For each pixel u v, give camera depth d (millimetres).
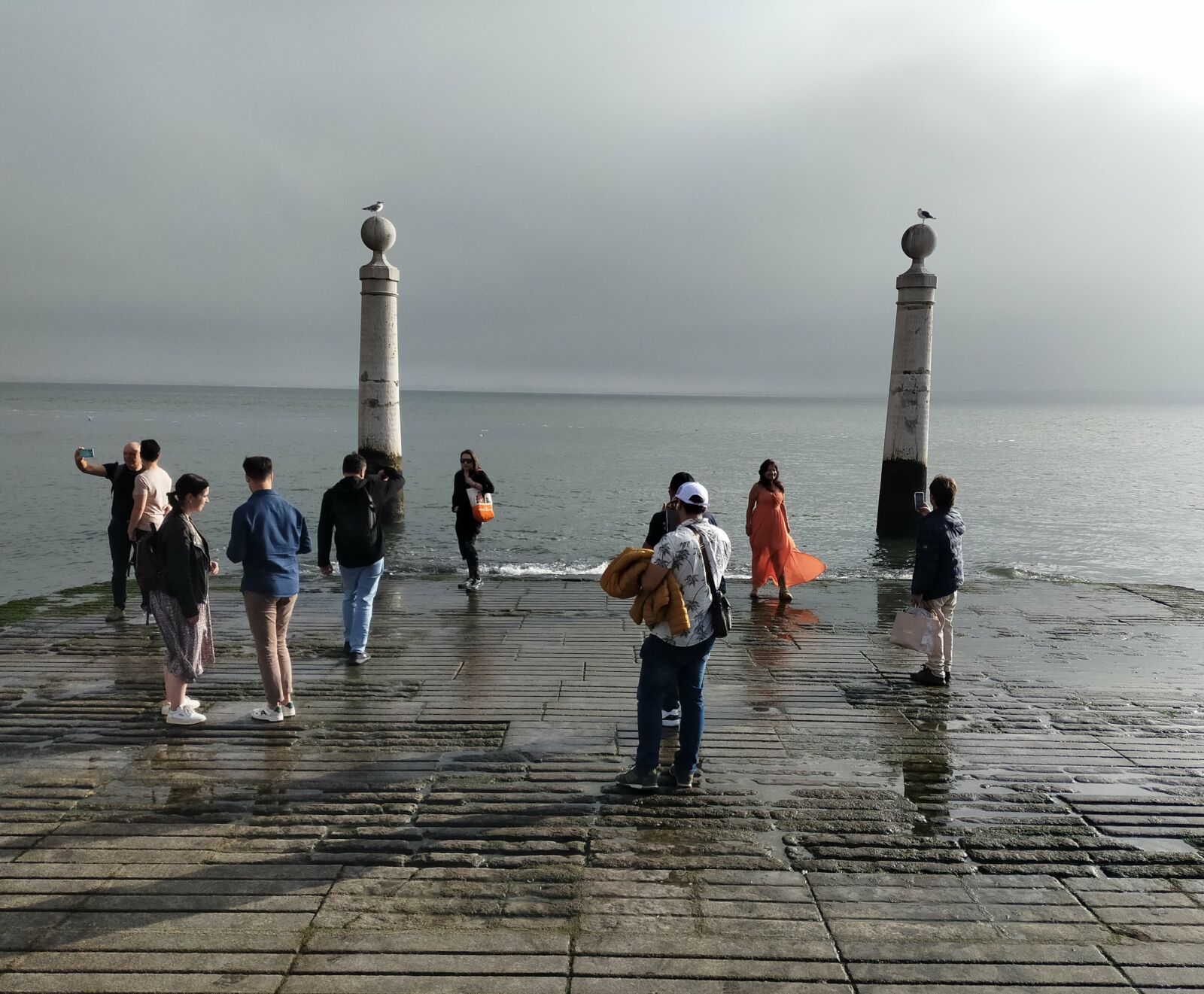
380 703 6316
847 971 3225
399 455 17375
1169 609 9906
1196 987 3154
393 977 3141
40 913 3518
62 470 30672
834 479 32719
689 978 3170
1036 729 5973
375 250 16672
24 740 5496
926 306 16094
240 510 5684
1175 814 4629
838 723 6051
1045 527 20344
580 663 7402
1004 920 3584
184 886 3738
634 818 4500
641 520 19953
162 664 7145
